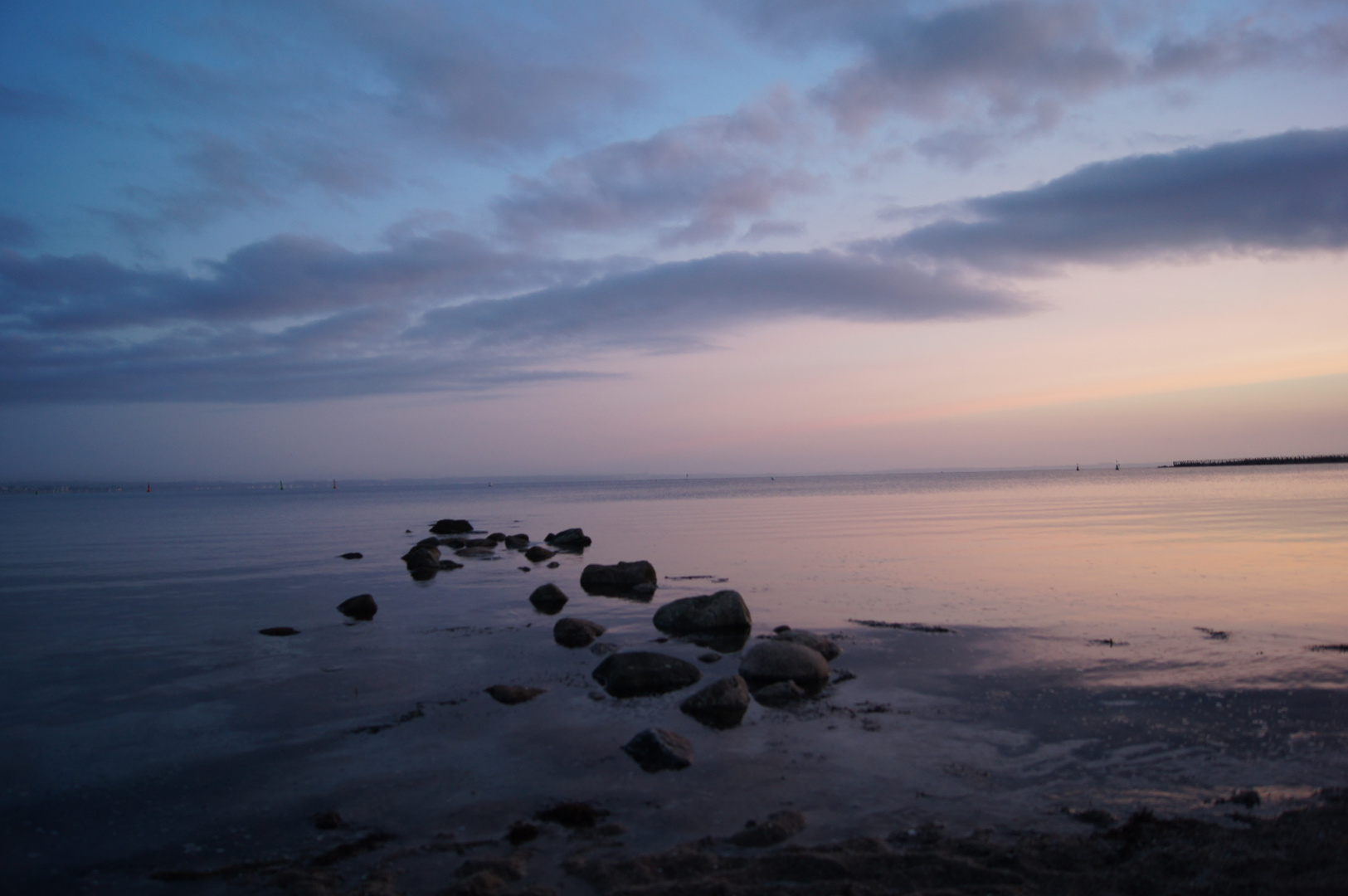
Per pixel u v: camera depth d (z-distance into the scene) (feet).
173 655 38.96
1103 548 78.64
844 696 29.86
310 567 76.48
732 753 23.86
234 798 21.56
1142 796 19.98
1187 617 42.93
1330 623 40.63
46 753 25.35
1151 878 15.83
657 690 31.19
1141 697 28.37
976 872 16.20
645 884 16.16
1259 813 18.75
